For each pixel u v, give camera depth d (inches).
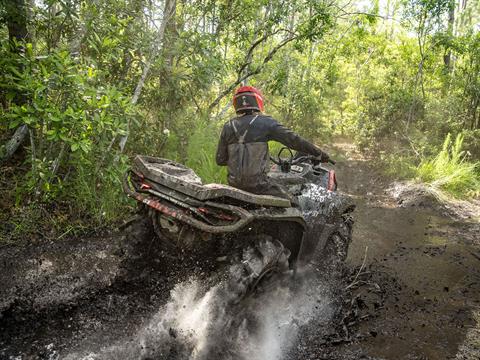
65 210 195.8
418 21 446.9
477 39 436.8
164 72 249.3
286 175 167.3
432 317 157.2
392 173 379.2
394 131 453.4
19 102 199.2
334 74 476.1
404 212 296.0
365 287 178.5
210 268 130.3
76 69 185.6
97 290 145.2
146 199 124.8
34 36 208.4
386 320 153.6
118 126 188.9
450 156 405.7
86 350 116.9
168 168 135.5
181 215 116.5
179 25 267.9
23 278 147.3
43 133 194.4
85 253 169.3
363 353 132.1
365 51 522.3
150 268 140.3
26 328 123.4
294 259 149.3
